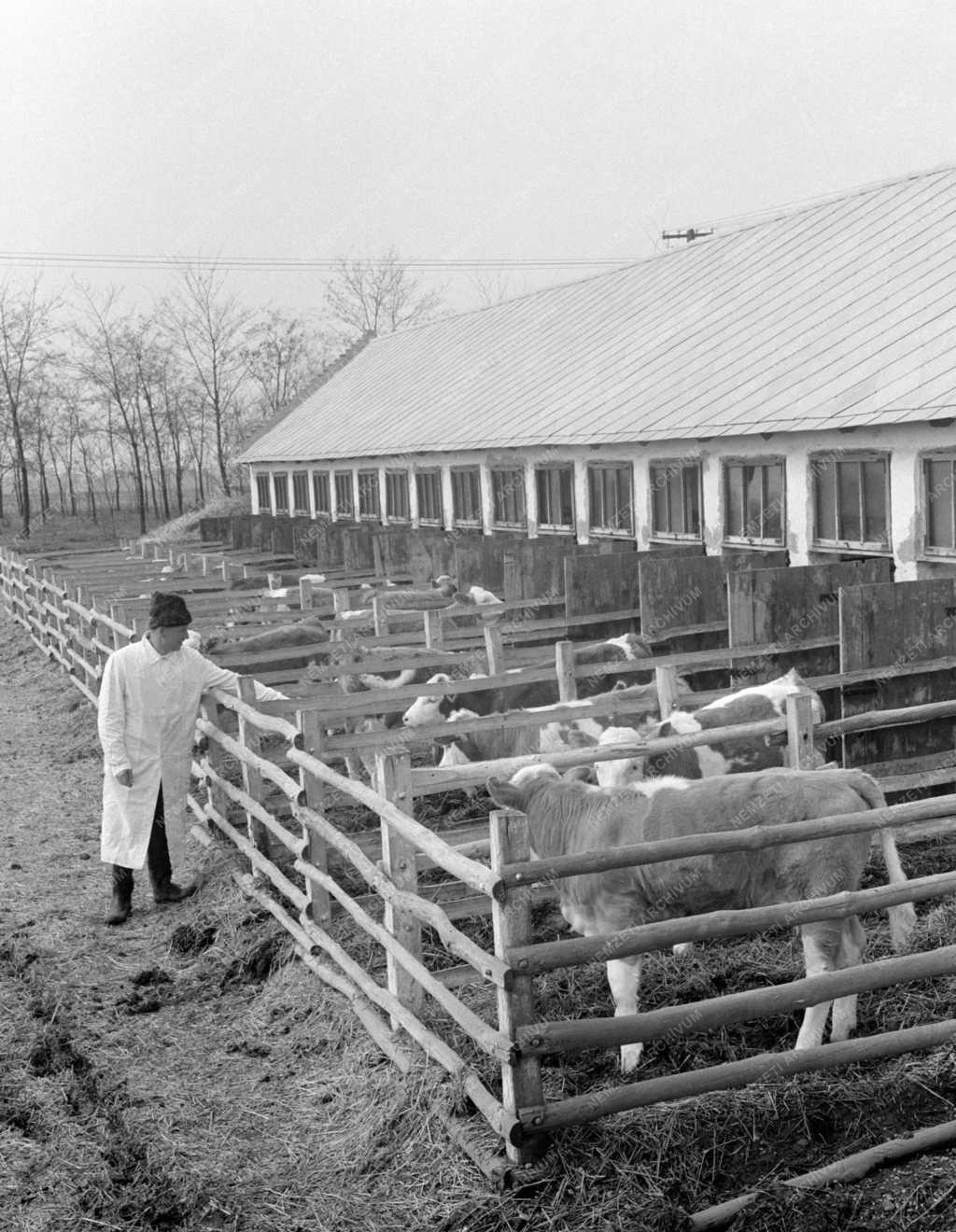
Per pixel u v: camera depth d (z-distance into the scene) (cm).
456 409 2502
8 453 5812
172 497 7575
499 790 600
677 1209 431
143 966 739
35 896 869
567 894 588
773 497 1473
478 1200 455
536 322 2812
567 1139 472
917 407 1213
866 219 1983
